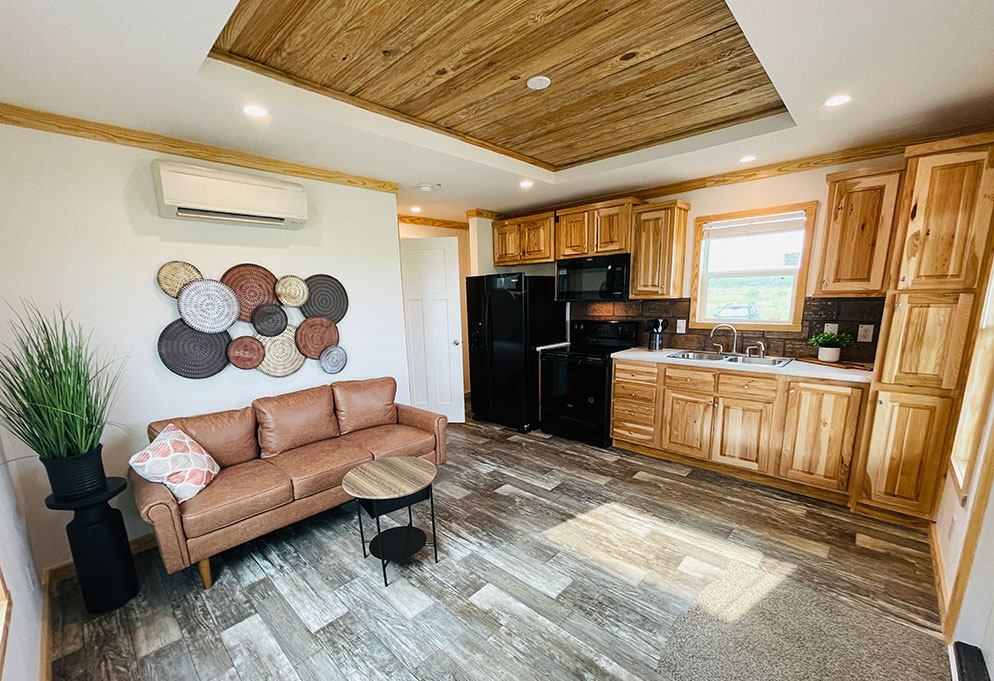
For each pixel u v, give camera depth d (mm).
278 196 2637
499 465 3412
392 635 1736
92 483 1844
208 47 1493
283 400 2748
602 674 1534
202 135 2326
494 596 1943
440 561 2201
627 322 4020
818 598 1882
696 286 3555
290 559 2258
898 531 2393
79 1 1204
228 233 2635
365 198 3301
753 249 3266
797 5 1306
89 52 1481
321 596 1973
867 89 1887
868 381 2467
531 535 2418
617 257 3723
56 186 2049
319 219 3053
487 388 4492
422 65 1882
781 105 2363
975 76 1752
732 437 3051
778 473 2881
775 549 2244
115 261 2234
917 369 2285
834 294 2775
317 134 2332
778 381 2803
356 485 2062
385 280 3482
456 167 3002
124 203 2238
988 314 1987
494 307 4297
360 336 3357
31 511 2047
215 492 2119
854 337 2902
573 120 2547
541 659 1605
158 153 2324
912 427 2334
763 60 1640
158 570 2193
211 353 2582
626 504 2746
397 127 2414
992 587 1505
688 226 3553
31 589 1741
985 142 1996
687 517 2576
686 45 1748
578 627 1752
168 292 2398
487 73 1964
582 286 4047
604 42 1723
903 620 1749
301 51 1751
